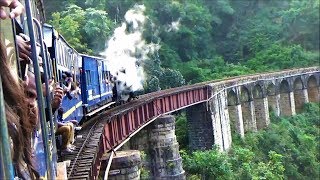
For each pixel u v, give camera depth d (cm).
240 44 10475
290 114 6900
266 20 11162
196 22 9962
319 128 6700
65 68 2055
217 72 8512
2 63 344
